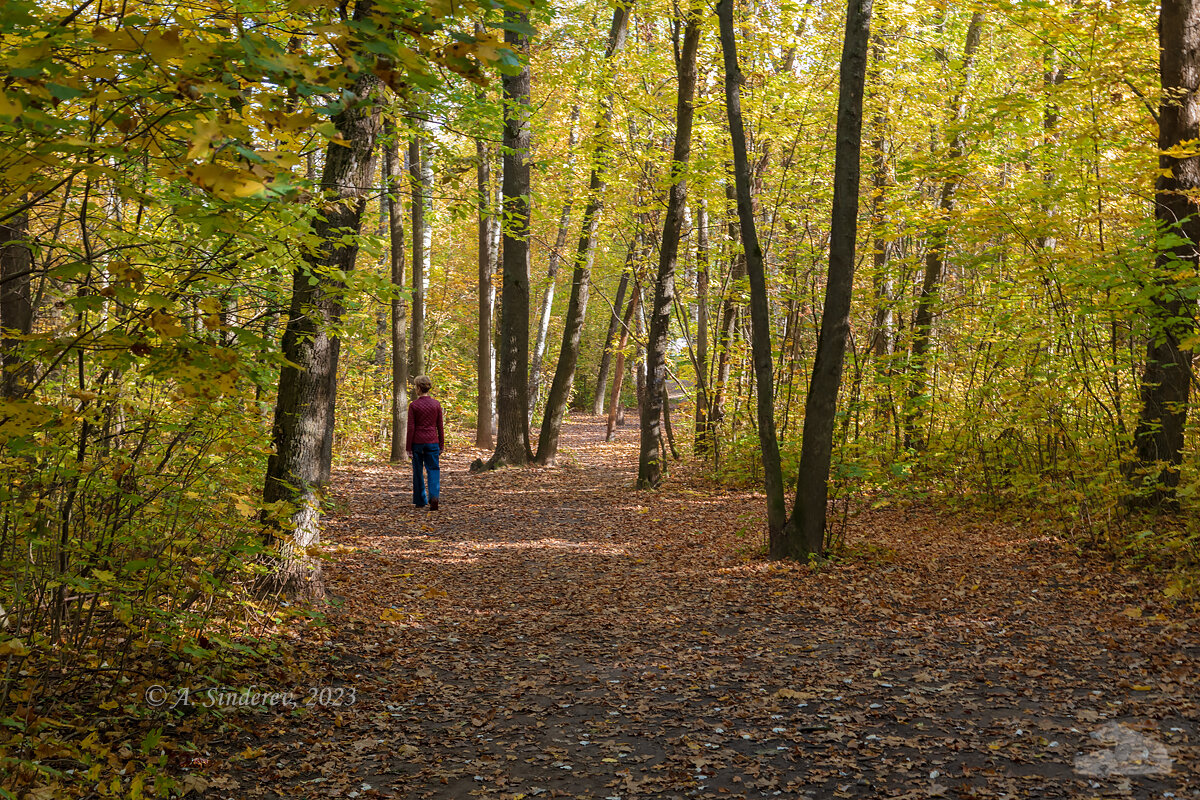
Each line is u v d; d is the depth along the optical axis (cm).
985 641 547
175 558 451
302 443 598
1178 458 800
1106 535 781
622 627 626
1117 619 574
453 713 455
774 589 707
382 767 384
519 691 490
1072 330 918
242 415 466
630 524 1066
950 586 688
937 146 1312
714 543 916
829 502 1130
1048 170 980
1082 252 834
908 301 1162
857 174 779
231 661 468
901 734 405
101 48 225
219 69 235
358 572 773
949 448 1143
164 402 489
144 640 423
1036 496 968
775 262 1462
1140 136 931
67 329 320
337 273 471
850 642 562
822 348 793
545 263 3083
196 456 469
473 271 3005
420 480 1160
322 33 226
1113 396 909
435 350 2511
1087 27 858
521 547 926
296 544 587
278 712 439
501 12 238
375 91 578
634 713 452
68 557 416
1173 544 658
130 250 375
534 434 2670
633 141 1510
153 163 272
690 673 516
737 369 1705
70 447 384
